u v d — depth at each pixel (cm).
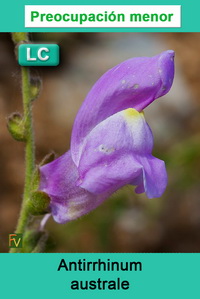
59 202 21
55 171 21
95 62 45
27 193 21
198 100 45
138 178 19
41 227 22
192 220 37
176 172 35
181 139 42
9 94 39
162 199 36
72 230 33
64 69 45
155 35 50
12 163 37
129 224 35
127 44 47
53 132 40
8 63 43
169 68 20
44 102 42
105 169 19
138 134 20
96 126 20
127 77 20
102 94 20
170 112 43
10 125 21
